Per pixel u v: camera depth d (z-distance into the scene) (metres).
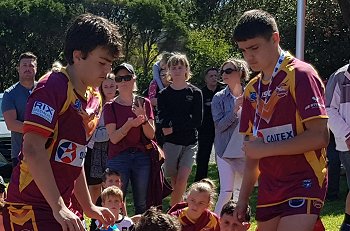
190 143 6.76
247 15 3.64
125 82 6.06
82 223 3.37
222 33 30.08
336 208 7.86
